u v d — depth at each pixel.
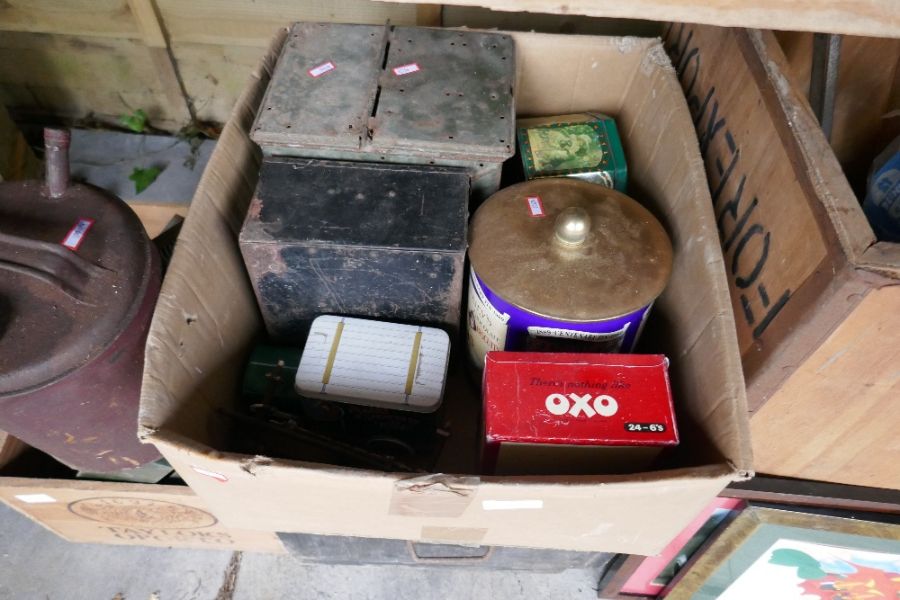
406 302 1.03
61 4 1.61
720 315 0.82
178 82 1.81
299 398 1.03
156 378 0.79
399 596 1.33
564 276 0.90
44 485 1.04
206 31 1.65
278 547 1.29
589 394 0.81
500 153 0.97
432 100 1.03
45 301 0.82
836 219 0.68
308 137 0.97
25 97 1.89
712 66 1.01
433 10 1.42
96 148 1.92
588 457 0.82
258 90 1.09
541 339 0.93
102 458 1.02
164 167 1.89
